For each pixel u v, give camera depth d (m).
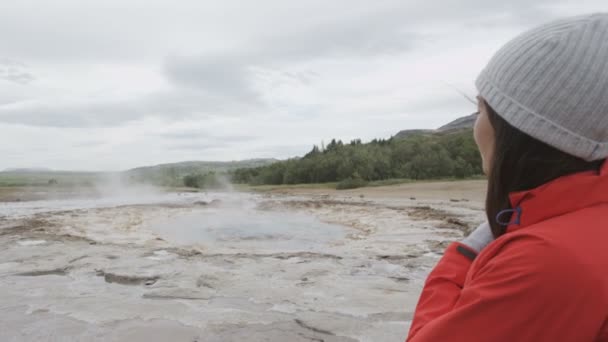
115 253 7.73
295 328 4.11
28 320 4.34
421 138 67.81
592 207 0.82
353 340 3.85
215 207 21.02
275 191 38.81
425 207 18.19
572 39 0.84
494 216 0.96
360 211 17.72
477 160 49.88
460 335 0.83
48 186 41.94
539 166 0.88
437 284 1.11
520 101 0.87
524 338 0.77
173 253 7.83
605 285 0.73
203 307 4.72
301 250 8.91
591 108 0.81
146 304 4.83
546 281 0.75
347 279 5.92
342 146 65.62
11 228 11.79
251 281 5.75
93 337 3.92
